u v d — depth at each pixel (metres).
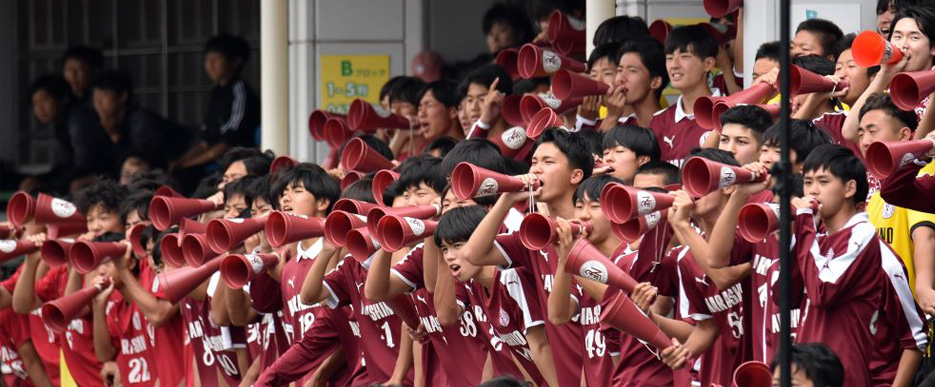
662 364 21.02
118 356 30.47
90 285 29.09
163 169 43.88
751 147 21.12
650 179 21.55
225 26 48.56
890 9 24.58
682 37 25.67
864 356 18.97
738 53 27.59
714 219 19.95
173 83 49.44
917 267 21.19
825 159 18.84
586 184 21.25
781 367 15.25
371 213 21.48
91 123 44.53
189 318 28.20
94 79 45.53
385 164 28.25
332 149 31.78
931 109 20.31
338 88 39.34
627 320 19.67
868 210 22.30
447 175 23.58
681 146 25.73
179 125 44.94
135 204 29.92
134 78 49.97
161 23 49.53
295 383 26.97
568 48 31.77
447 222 21.67
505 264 21.84
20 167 51.12
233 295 26.41
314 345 25.30
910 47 21.12
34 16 51.00
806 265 18.69
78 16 50.59
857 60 20.69
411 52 39.72
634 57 26.47
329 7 39.19
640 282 20.70
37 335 33.97
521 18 38.34
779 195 15.32
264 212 26.95
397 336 24.67
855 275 18.64
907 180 19.61
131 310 30.06
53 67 50.91
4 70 51.22
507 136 25.62
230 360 27.91
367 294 23.00
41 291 32.81
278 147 38.00
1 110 51.16
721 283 19.83
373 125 31.53
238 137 41.47
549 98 26.36
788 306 15.23
